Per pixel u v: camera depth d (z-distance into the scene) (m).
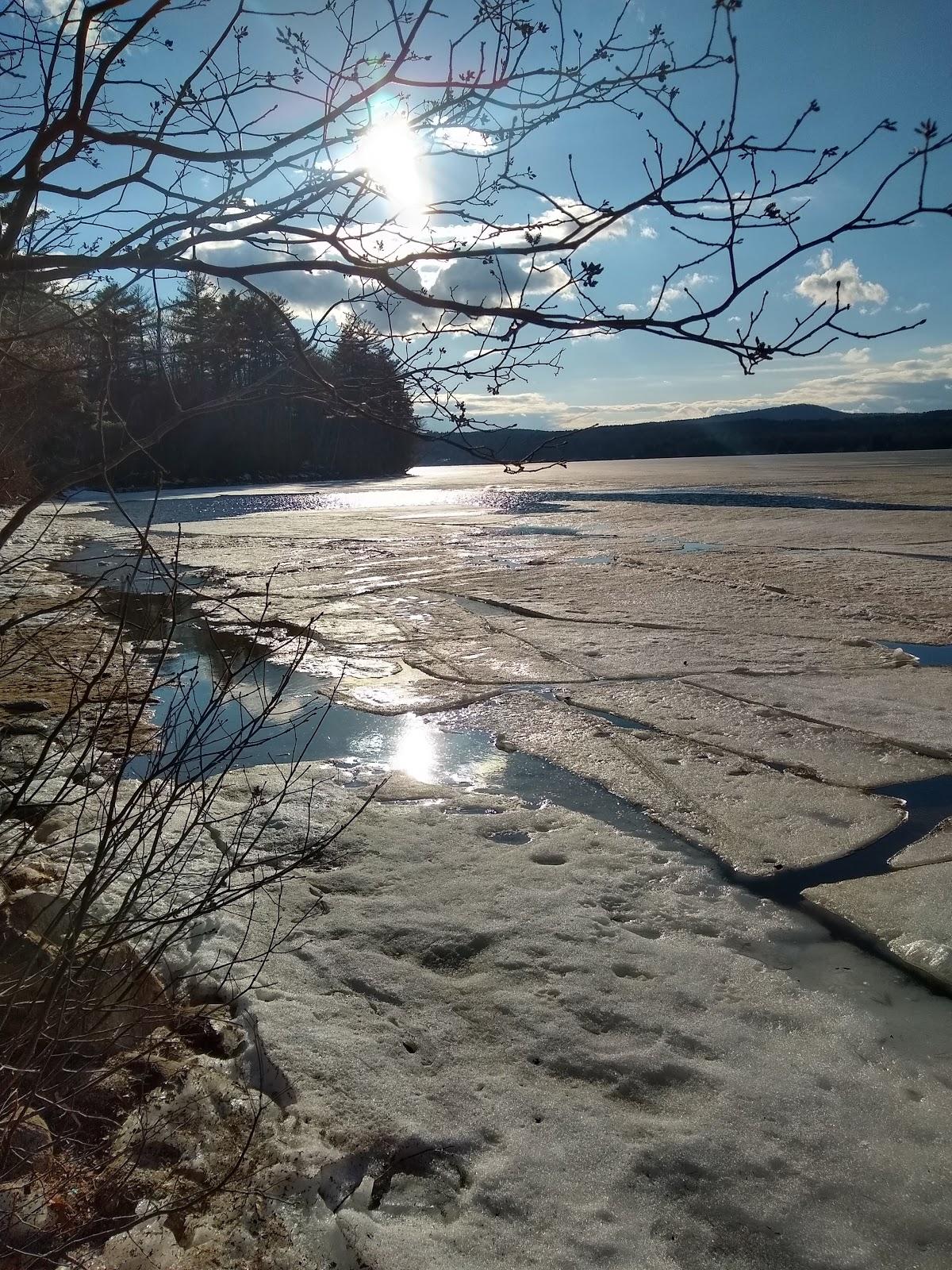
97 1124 2.76
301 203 1.96
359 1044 3.32
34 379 2.06
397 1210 2.61
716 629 11.12
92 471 1.92
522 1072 3.23
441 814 5.59
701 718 7.67
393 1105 3.01
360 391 1.98
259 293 1.80
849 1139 2.91
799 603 12.61
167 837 4.84
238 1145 2.75
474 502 35.47
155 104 2.00
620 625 11.43
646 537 21.48
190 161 1.81
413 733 7.33
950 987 3.83
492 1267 2.41
